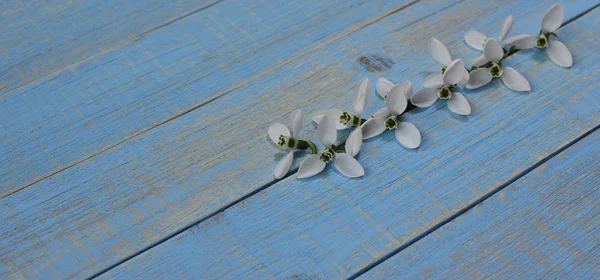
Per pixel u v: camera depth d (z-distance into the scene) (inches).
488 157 24.0
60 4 28.9
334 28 27.6
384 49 26.8
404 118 24.9
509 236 22.5
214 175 23.9
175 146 24.6
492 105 25.2
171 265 22.3
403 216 22.9
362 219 22.9
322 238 22.6
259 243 22.5
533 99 25.3
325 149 23.9
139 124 25.3
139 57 27.1
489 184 23.4
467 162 23.9
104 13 28.5
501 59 26.4
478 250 22.3
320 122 23.1
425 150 24.1
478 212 22.9
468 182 23.5
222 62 26.8
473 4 28.0
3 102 26.1
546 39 26.1
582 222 22.7
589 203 23.0
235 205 23.2
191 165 24.1
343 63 26.5
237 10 28.4
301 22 27.8
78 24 28.2
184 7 28.6
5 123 25.5
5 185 24.1
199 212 23.2
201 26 27.9
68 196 23.7
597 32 27.0
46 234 23.0
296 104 25.5
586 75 25.8
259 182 23.7
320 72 26.3
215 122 25.2
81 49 27.5
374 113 24.3
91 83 26.5
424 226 22.7
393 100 23.9
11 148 24.9
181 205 23.3
